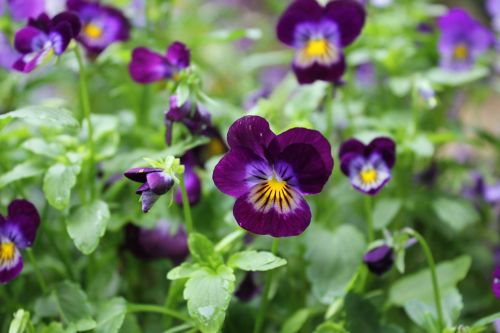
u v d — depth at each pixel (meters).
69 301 0.36
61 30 0.36
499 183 0.48
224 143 0.41
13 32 0.44
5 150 0.41
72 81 0.52
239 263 0.33
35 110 0.34
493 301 0.44
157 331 0.40
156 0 0.48
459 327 0.34
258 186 0.32
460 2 0.83
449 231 0.44
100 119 0.40
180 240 0.39
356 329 0.36
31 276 0.40
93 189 0.38
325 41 0.38
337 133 0.44
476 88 0.53
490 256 0.46
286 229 0.32
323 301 0.37
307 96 0.40
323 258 0.38
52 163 0.37
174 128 0.39
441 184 0.47
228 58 0.63
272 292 0.37
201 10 0.67
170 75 0.38
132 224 0.39
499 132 0.66
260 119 0.32
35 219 0.35
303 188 0.32
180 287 0.36
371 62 0.50
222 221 0.39
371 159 0.36
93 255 0.39
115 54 0.45
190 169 0.39
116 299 0.36
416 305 0.36
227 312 0.38
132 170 0.32
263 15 0.85
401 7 0.52
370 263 0.35
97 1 0.43
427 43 0.50
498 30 0.54
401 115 0.45
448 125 0.47
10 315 0.39
